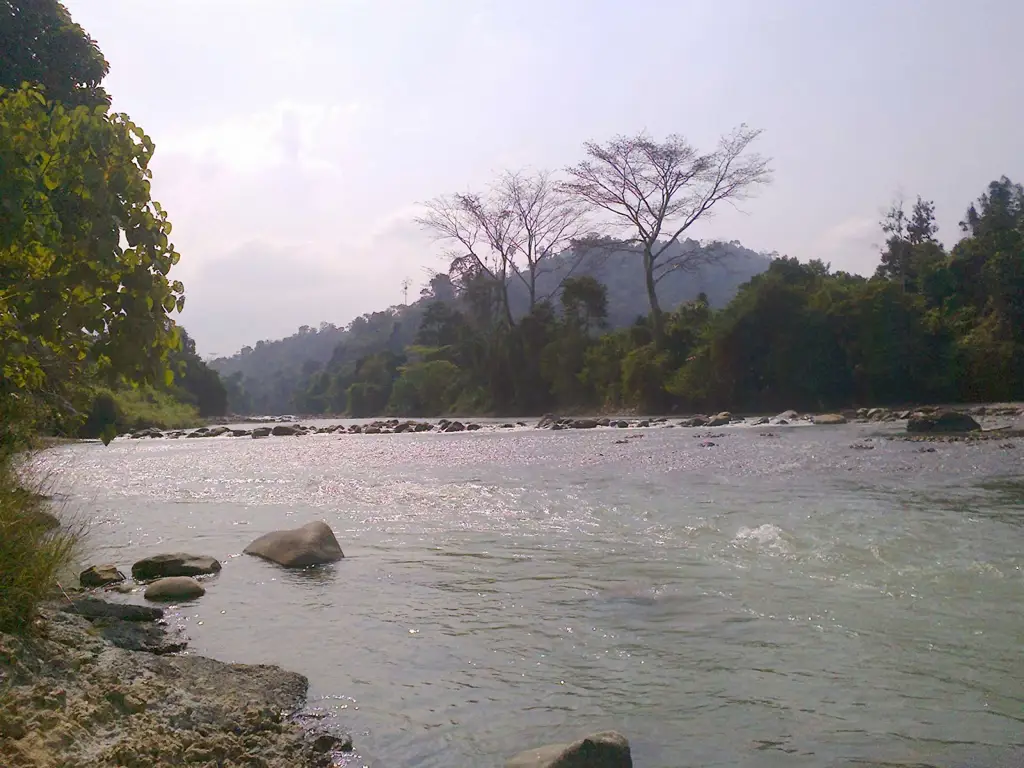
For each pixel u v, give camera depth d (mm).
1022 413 30281
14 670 4383
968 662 5176
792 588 7059
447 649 5898
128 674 4879
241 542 10398
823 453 19156
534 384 65562
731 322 46625
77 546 9383
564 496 13406
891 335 43062
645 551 8898
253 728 4504
